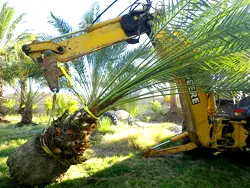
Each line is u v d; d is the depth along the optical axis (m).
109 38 4.84
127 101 4.88
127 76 5.00
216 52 4.50
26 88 14.34
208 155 6.73
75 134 4.70
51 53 4.53
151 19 4.95
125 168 6.00
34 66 8.33
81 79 8.39
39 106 20.41
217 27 4.39
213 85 4.85
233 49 4.29
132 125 12.66
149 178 5.52
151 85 5.00
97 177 5.63
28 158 4.76
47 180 4.95
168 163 6.41
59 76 4.53
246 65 4.45
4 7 15.26
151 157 6.80
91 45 4.77
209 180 5.34
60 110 12.81
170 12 4.85
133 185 5.18
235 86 4.64
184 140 6.78
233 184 5.21
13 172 4.82
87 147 4.89
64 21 9.20
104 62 8.38
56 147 4.66
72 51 4.70
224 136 5.91
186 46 4.81
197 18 4.74
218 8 4.59
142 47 5.11
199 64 4.68
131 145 8.03
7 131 11.30
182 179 5.39
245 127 5.88
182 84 5.26
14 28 15.59
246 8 4.27
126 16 4.91
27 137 9.83
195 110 5.66
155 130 9.55
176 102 18.89
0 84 15.54
